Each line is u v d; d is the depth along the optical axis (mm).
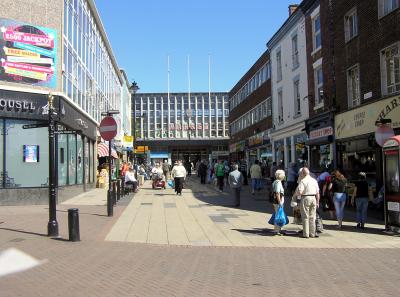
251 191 29078
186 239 12336
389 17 18656
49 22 20766
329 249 11102
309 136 27609
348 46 22297
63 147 22922
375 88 19734
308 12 28047
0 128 19266
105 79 39688
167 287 7527
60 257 9797
